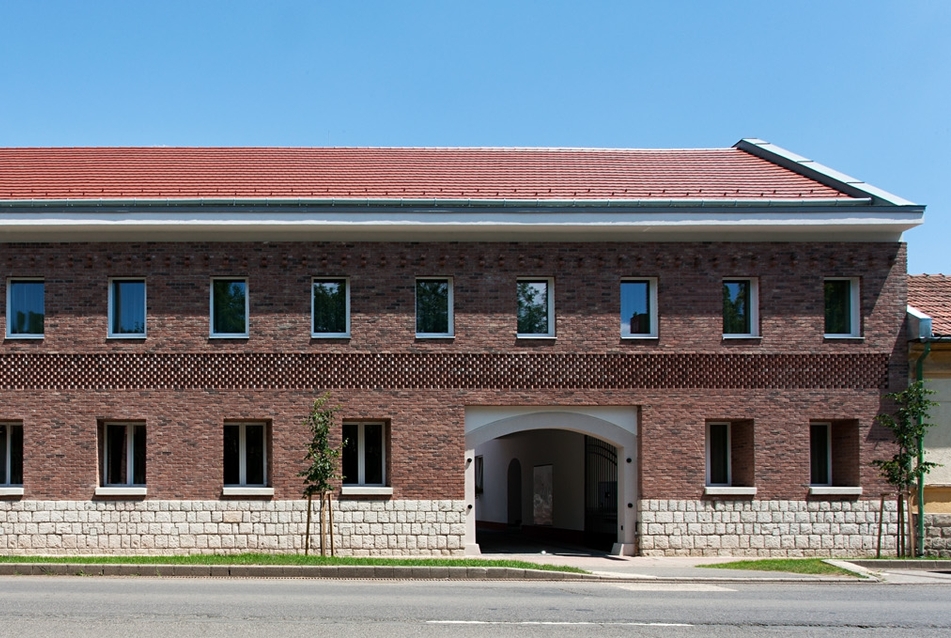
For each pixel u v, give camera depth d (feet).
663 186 81.56
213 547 73.46
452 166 88.79
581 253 76.13
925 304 83.66
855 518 76.18
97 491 73.26
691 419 76.07
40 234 74.18
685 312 76.33
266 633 35.88
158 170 85.46
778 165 90.68
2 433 75.05
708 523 75.51
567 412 75.97
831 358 76.89
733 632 37.93
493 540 99.50
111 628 36.63
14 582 54.60
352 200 73.10
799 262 77.00
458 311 75.46
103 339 74.13
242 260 74.95
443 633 36.50
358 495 74.18
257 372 74.49
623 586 55.83
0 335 73.97
